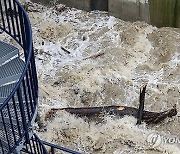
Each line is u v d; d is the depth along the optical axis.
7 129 6.53
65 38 12.84
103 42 12.55
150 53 12.16
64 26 13.22
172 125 9.97
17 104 6.71
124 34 12.67
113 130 9.88
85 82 11.15
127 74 11.46
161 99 10.65
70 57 12.16
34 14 13.80
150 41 12.51
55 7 14.00
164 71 11.52
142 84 11.11
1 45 7.77
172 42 12.26
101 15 13.60
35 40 12.77
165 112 9.97
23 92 6.52
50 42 12.73
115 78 11.27
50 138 9.78
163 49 12.16
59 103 10.70
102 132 9.87
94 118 10.19
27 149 8.12
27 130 6.35
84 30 13.05
